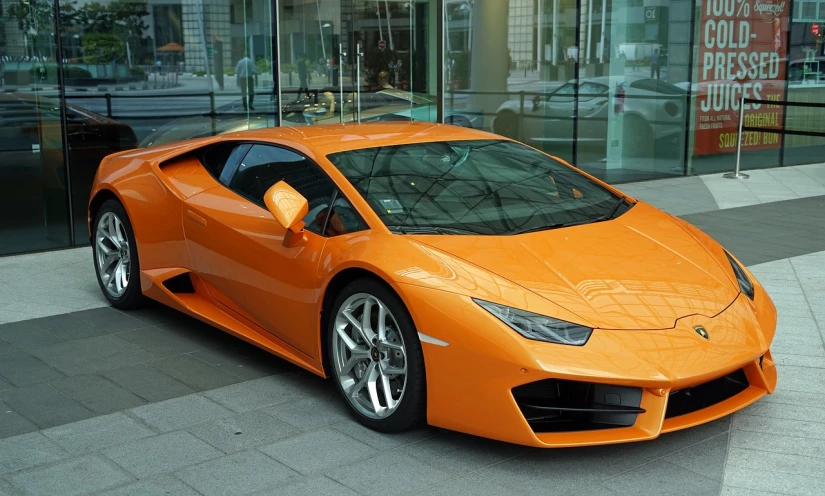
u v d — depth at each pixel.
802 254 6.75
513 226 3.80
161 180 4.89
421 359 3.33
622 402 3.14
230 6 8.07
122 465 3.28
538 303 3.22
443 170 4.17
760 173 11.64
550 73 10.22
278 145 4.43
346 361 3.71
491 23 9.77
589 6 10.30
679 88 11.17
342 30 8.88
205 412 3.79
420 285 3.30
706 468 3.21
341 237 3.76
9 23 6.89
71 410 3.82
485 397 3.14
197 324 5.08
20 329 4.99
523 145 4.77
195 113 8.00
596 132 10.64
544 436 3.13
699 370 3.09
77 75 7.25
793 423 3.61
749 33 11.66
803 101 12.41
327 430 3.59
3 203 6.98
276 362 4.44
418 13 9.34
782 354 4.49
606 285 3.39
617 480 3.12
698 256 3.83
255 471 3.22
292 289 3.93
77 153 7.32
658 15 10.84
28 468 3.26
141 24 7.56
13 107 6.97
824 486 3.06
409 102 9.46
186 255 4.70
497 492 3.04
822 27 12.40
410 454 3.35
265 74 8.40
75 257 6.94
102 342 4.75
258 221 4.21
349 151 4.20
